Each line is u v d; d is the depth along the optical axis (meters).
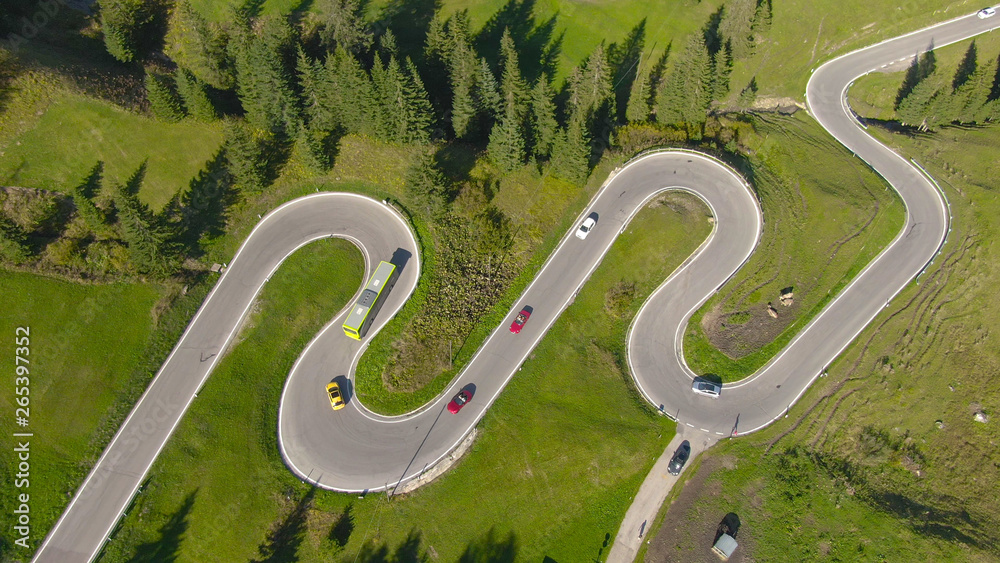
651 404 62.81
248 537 54.16
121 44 71.31
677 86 75.31
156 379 59.12
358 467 57.88
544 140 73.56
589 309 66.88
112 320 59.62
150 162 67.00
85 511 52.84
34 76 65.56
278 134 73.00
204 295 63.81
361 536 55.78
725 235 70.38
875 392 63.12
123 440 55.94
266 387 60.47
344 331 63.41
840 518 56.69
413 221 69.00
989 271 68.56
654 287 68.62
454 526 56.53
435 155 73.44
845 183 75.81
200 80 74.19
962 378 63.94
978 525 56.47
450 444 59.19
